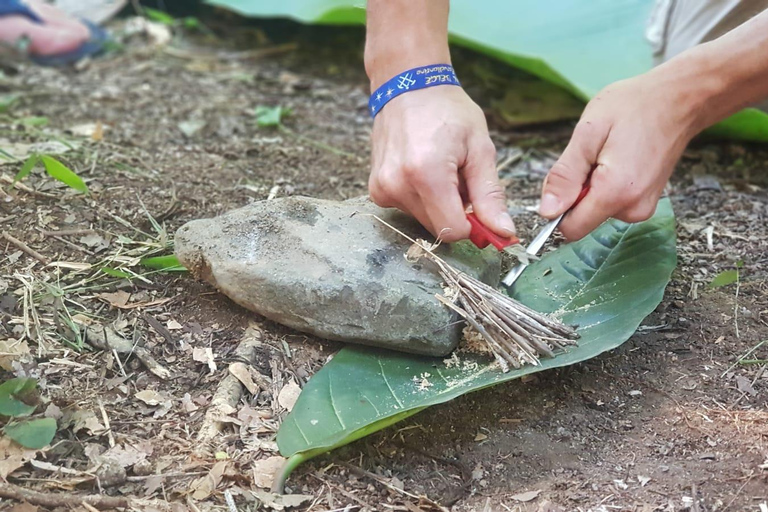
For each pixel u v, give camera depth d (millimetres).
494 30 1673
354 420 1032
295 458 1012
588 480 1022
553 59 1596
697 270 1231
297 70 1955
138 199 1279
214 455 1030
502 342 1070
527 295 1146
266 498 1004
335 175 1425
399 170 1066
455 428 1069
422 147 1059
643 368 1114
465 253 1113
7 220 1215
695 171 1461
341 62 2021
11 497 982
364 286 1077
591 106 1109
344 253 1098
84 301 1145
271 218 1133
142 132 1503
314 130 1581
